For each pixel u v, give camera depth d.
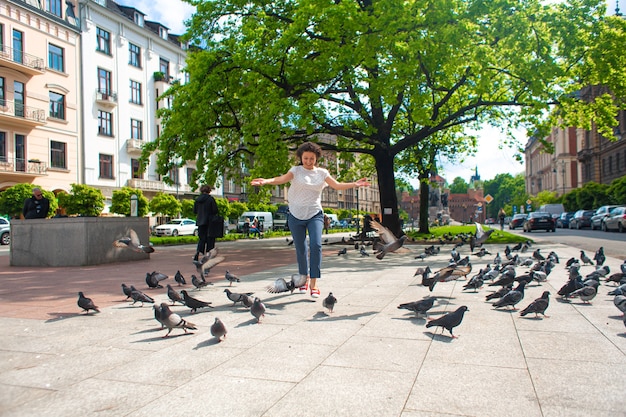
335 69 16.22
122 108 43.25
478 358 3.63
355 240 20.91
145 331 4.75
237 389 3.04
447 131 28.88
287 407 2.74
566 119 20.59
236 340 4.29
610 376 3.17
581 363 3.47
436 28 15.43
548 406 2.69
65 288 8.01
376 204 114.81
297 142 19.73
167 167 19.91
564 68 18.20
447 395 2.89
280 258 14.05
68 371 3.46
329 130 18.94
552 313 5.32
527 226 35.69
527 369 3.35
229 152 21.19
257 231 35.66
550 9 16.69
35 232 12.70
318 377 3.25
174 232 39.34
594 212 38.72
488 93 18.52
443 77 16.64
